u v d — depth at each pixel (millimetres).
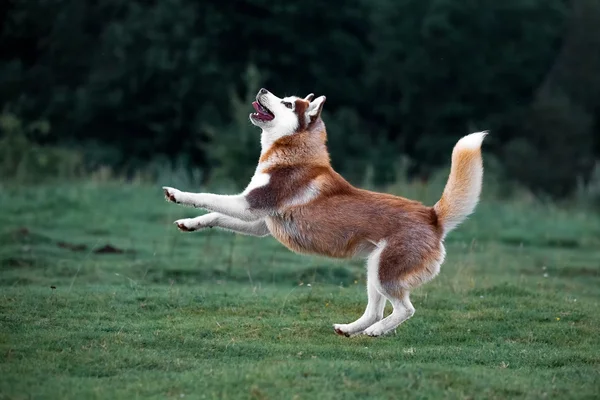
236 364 8500
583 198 28266
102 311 10594
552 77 37906
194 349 9016
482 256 16969
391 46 36281
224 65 35156
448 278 13578
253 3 34656
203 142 34000
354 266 14672
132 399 7375
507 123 36875
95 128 35875
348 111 35375
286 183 9688
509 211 23625
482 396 7664
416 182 24500
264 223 10148
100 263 14180
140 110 35125
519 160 34094
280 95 35875
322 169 9781
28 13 36062
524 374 8539
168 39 34125
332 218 9477
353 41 36656
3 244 15281
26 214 19016
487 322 10766
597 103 37719
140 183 24641
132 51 34438
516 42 37781
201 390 7609
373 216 9406
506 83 37469
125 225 18406
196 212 20172
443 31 36094
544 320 10992
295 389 7625
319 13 35500
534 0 37438
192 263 14523
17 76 36156
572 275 15617
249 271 13773
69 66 36688
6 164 24766
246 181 25562
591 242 19984
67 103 35500
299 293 12203
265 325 10102
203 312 10781
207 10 34688
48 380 7852
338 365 8289
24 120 35594
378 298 9641
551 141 35719
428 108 36969
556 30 38219
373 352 9156
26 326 9672
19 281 12656
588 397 7773
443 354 9234
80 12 36125
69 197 20969
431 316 10977
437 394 7629
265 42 35625
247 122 26750
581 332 10445
